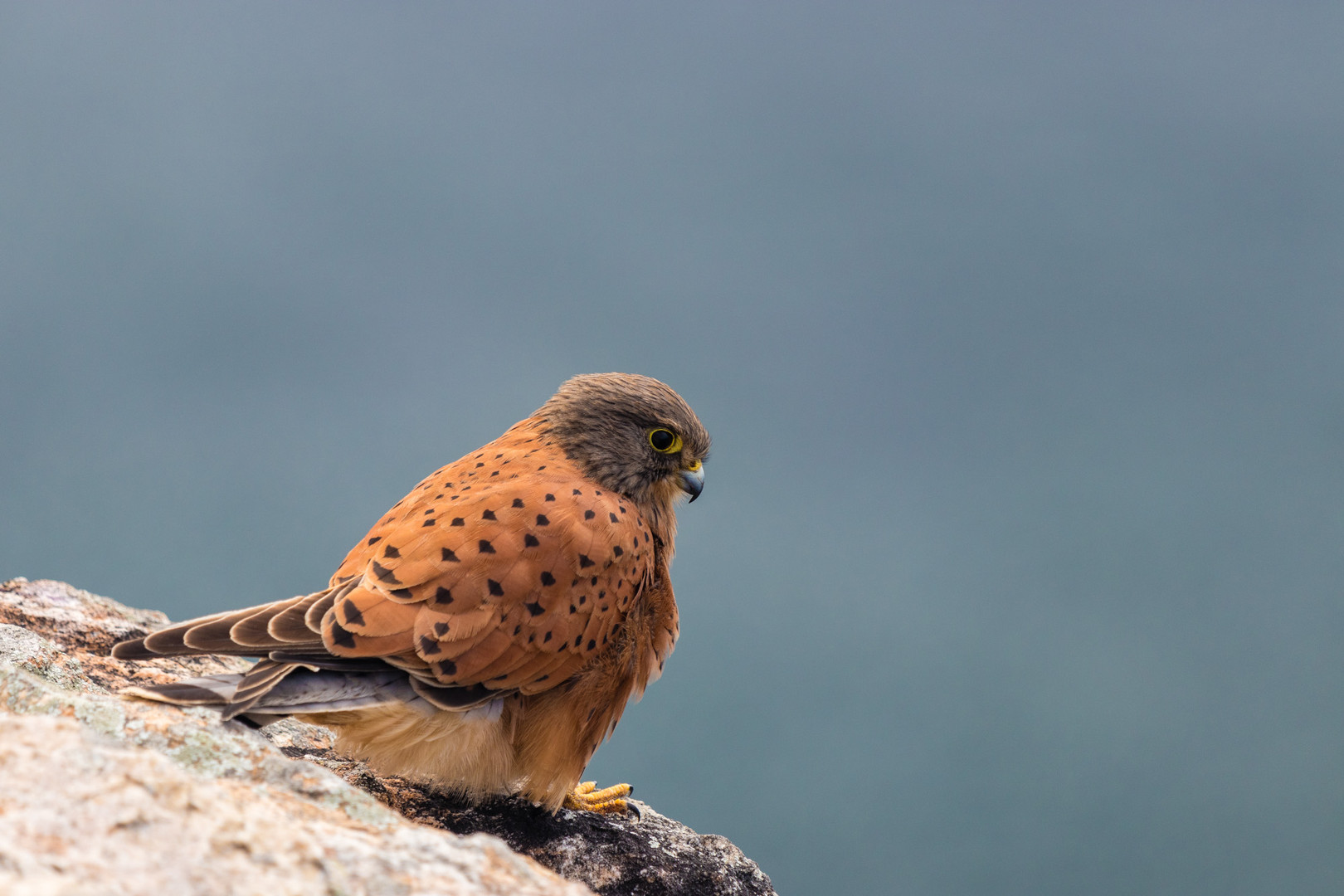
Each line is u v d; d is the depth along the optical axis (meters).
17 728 5.29
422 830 5.90
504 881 5.45
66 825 4.64
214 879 4.60
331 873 4.98
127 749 5.52
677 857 9.66
